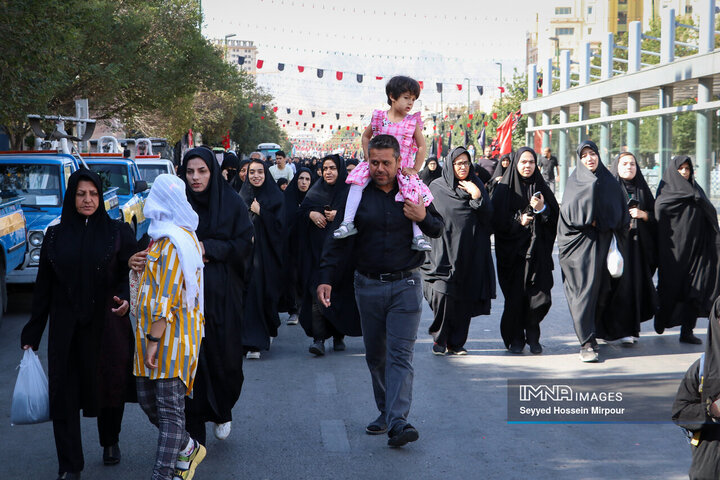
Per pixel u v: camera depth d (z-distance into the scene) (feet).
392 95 18.67
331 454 17.07
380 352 18.20
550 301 26.40
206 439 18.22
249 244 16.81
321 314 26.99
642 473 15.78
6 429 19.35
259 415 20.04
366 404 21.02
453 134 251.80
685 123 65.51
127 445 17.97
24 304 37.63
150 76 91.09
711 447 11.26
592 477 15.56
